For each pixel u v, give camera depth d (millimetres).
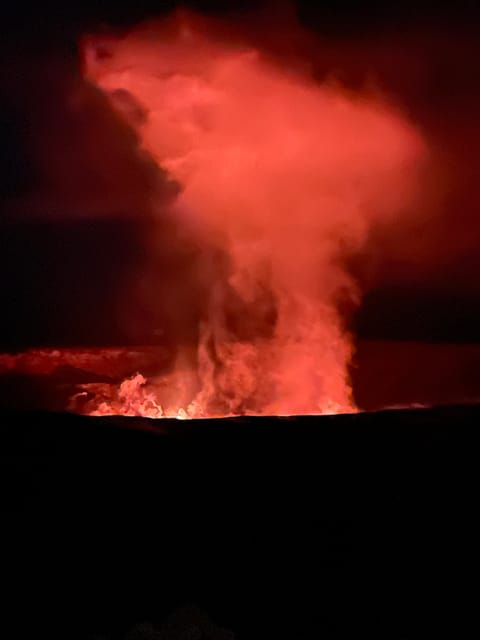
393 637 6719
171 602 7207
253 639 6652
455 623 6926
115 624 6770
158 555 8055
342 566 7926
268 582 7613
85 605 7102
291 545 8289
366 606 7238
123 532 8422
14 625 6703
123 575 7664
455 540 8320
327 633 6777
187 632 6316
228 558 8047
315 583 7617
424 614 7090
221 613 7070
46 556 7902
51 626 6711
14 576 7520
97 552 8047
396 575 7758
